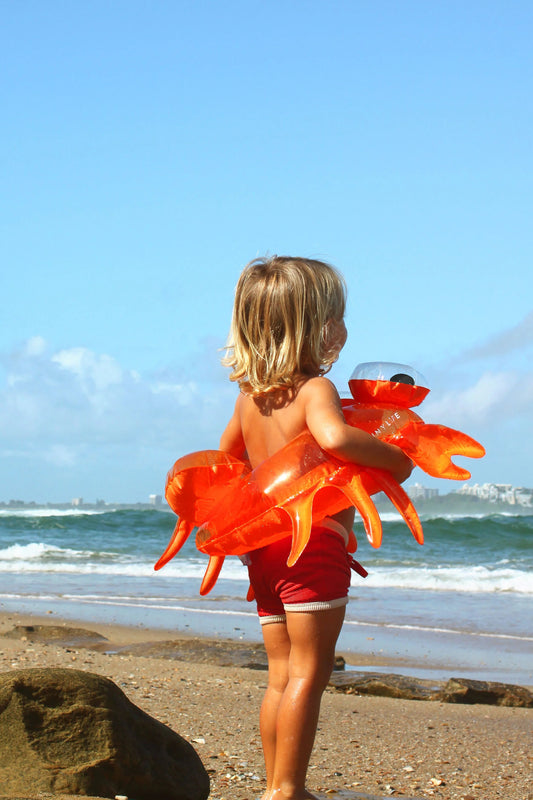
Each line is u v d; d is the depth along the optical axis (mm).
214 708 5355
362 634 9859
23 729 2605
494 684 6734
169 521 30516
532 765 4355
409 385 2350
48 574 16844
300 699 2215
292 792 2178
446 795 3670
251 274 2393
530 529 26453
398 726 5355
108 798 2471
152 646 8250
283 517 2191
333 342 2402
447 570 17844
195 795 2812
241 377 2426
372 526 2074
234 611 11484
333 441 2141
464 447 2324
